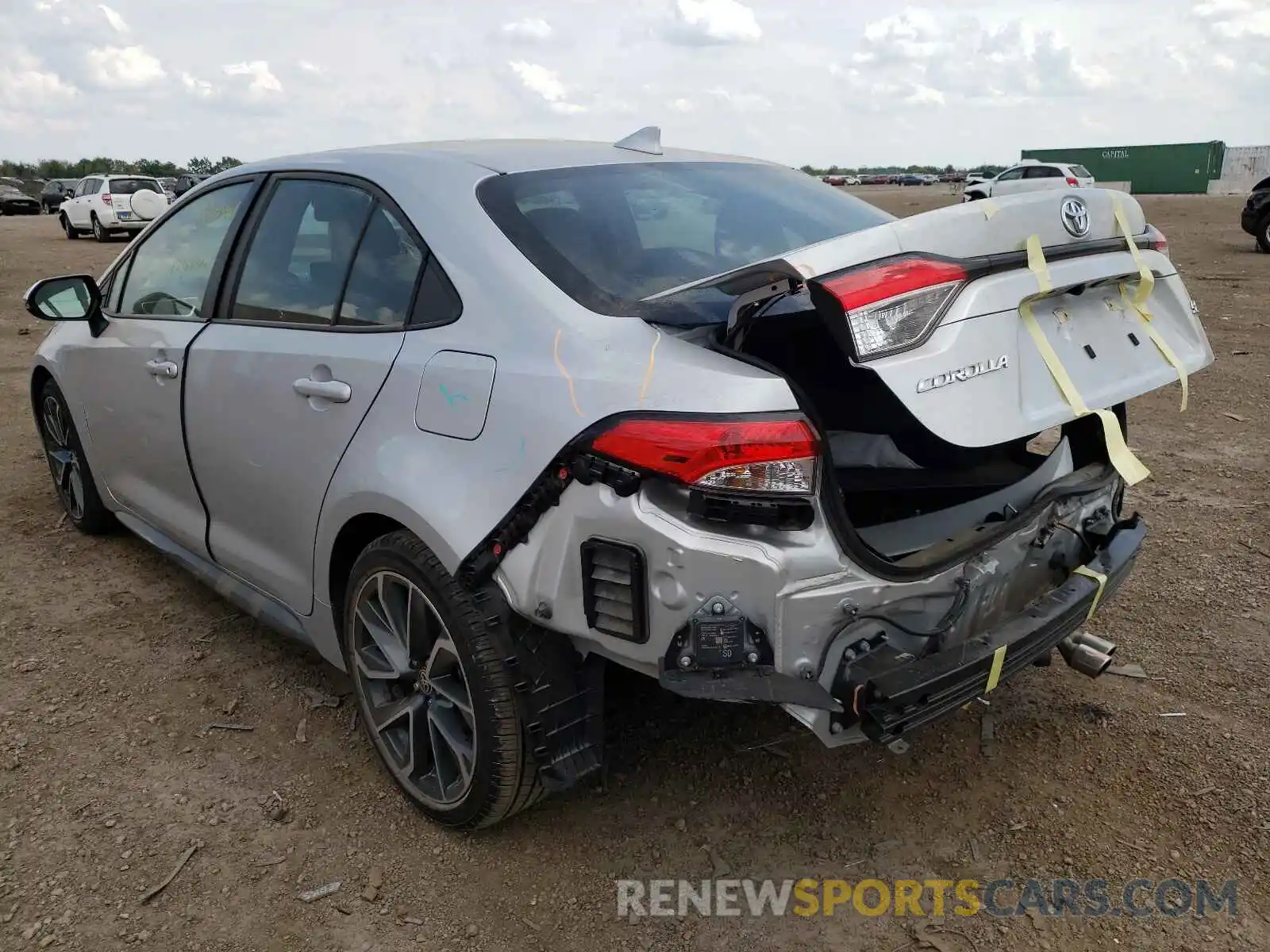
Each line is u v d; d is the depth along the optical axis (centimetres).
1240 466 538
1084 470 270
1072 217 229
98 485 423
